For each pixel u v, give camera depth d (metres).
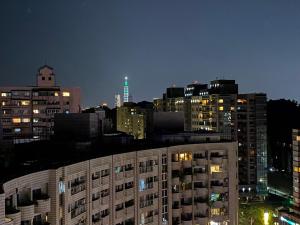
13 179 57.25
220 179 106.56
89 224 77.00
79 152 88.81
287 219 154.75
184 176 102.56
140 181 91.62
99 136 104.75
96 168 79.81
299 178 157.62
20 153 88.56
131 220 89.00
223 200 106.81
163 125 121.94
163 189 97.88
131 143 104.38
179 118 123.00
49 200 64.25
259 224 185.38
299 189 157.50
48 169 66.38
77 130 101.44
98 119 107.00
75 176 73.19
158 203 96.12
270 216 192.38
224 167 106.88
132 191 89.44
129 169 89.25
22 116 185.75
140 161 91.94
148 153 93.75
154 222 94.75
